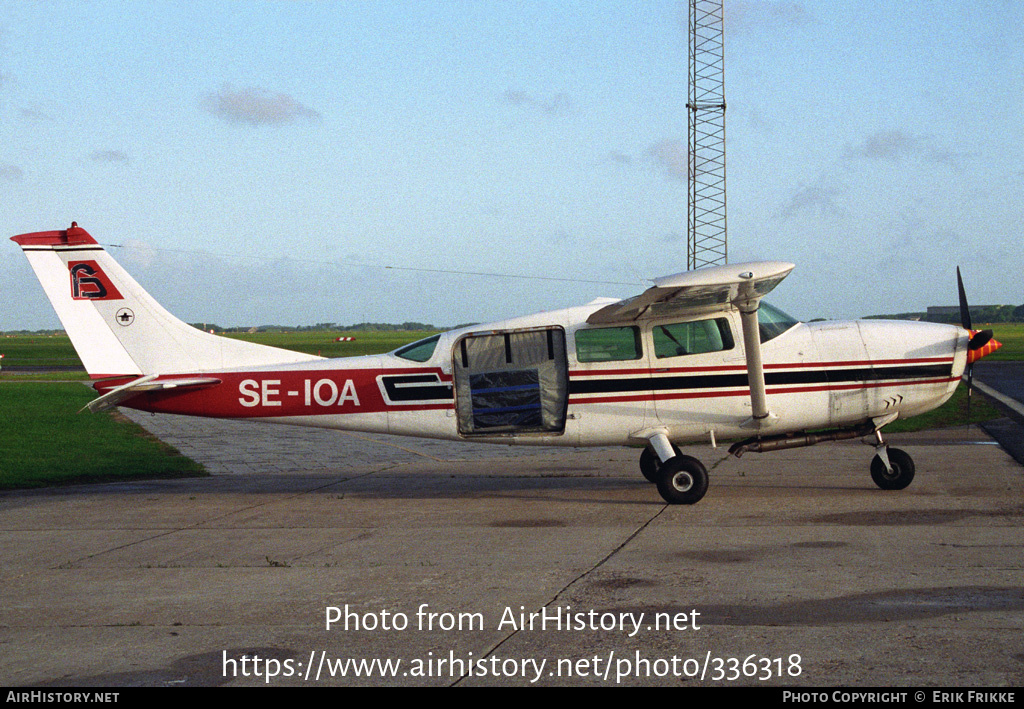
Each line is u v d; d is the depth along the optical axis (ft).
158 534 27.04
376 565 21.86
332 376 33.09
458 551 23.25
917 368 31.09
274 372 33.35
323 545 24.62
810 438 31.81
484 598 18.45
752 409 30.53
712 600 17.75
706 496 31.19
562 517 28.07
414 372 32.73
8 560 23.73
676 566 20.76
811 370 31.12
